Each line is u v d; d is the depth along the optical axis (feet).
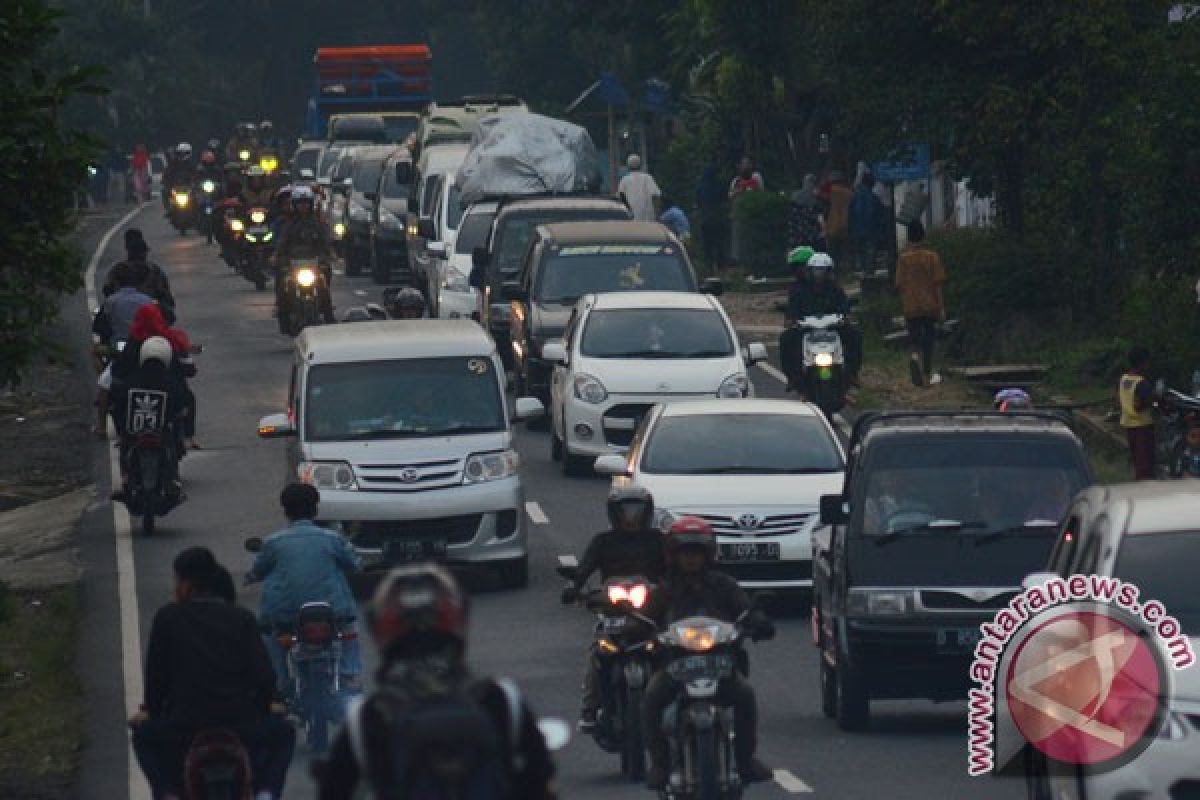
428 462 263.90
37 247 204.85
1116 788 133.80
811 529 246.06
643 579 169.58
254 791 140.77
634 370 336.70
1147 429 299.99
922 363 395.96
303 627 183.52
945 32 423.64
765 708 202.90
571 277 389.39
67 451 367.04
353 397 270.67
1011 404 260.42
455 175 531.50
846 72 444.96
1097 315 404.57
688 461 256.93
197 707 138.92
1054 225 424.05
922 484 199.62
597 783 171.73
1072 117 413.80
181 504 317.01
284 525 300.81
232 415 395.14
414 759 78.07
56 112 202.49
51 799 175.01
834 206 553.64
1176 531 147.95
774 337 472.85
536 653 226.79
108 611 252.21
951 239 450.71
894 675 187.93
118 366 294.87
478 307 471.62
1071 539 158.10
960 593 189.06
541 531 295.69
